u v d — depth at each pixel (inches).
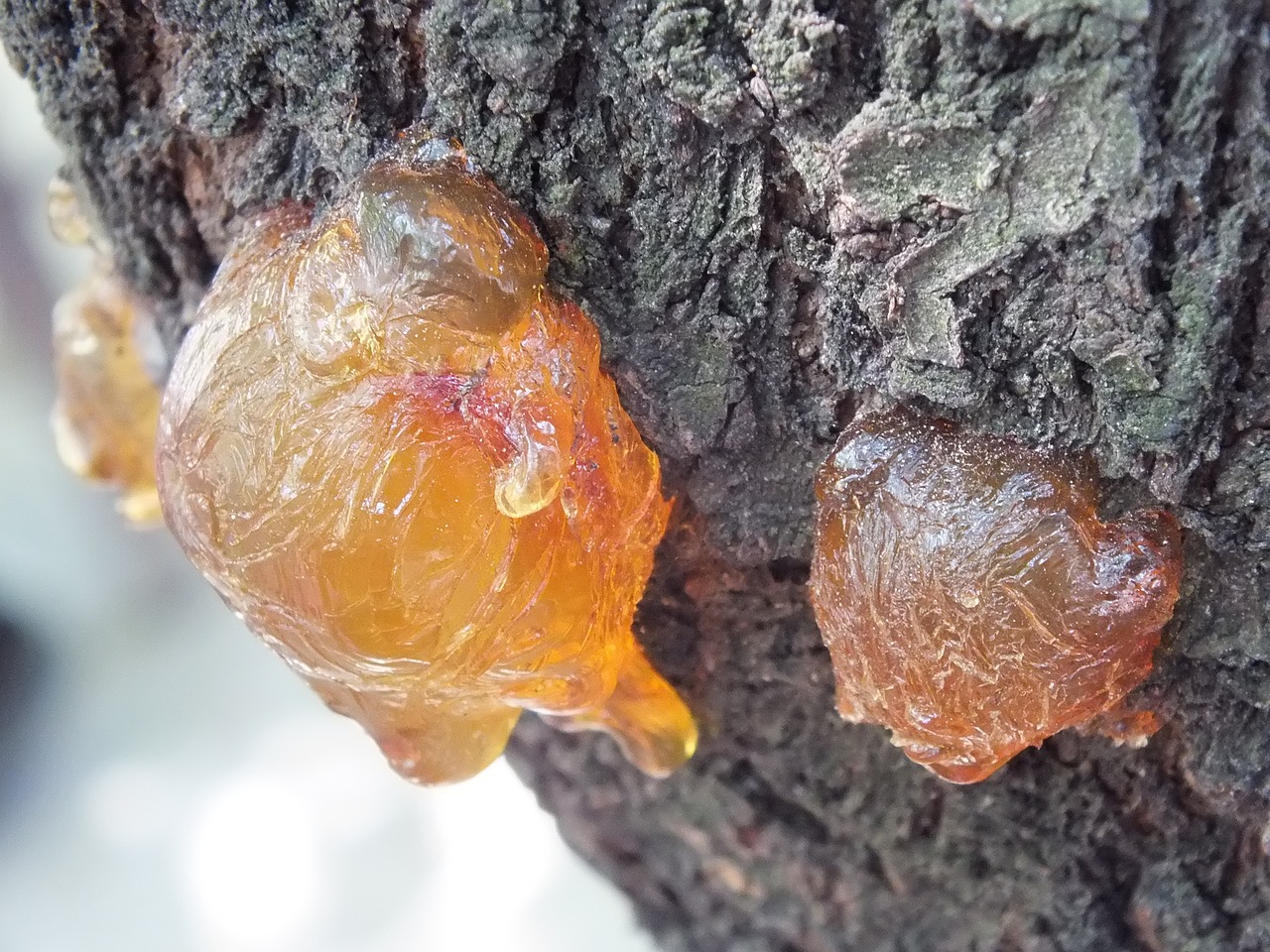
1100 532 2.9
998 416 2.9
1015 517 2.8
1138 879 3.7
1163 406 2.7
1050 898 3.9
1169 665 3.2
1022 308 2.7
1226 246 2.6
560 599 3.0
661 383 3.2
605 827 5.0
